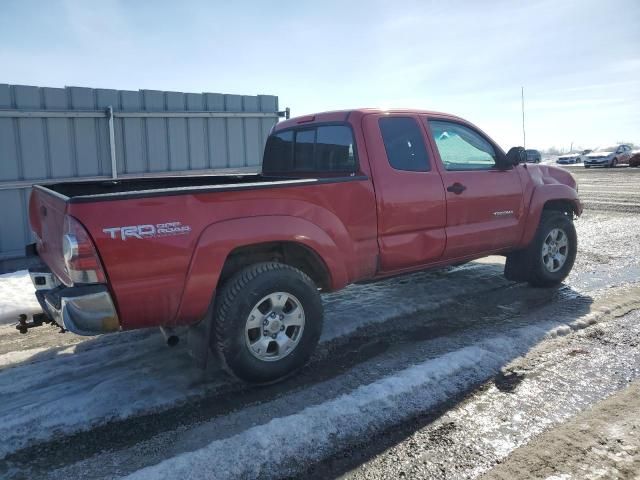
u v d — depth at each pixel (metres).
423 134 4.89
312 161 5.04
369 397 3.48
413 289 6.14
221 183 5.63
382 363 4.06
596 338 4.46
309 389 3.66
